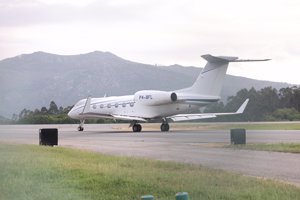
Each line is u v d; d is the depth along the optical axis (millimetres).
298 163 19266
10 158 19594
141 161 18719
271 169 17469
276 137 35719
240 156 22109
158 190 12492
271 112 105750
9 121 90625
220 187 12883
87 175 14828
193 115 51750
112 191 12461
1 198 11680
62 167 16531
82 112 54656
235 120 107188
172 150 25641
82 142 33344
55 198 11656
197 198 11578
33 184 13305
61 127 71438
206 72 50406
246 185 13172
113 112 53625
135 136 40469
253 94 110188
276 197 11531
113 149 26641
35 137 42406
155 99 50562
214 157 21766
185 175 14914
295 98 109625
